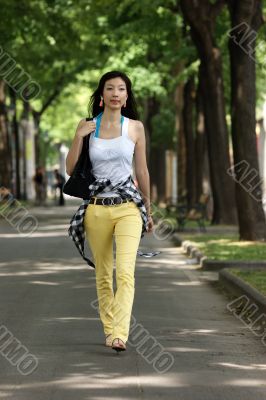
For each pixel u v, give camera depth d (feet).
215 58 151.23
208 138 157.38
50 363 48.39
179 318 65.16
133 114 51.19
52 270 97.40
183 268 102.73
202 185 203.31
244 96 124.16
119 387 43.29
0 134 251.39
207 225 166.61
